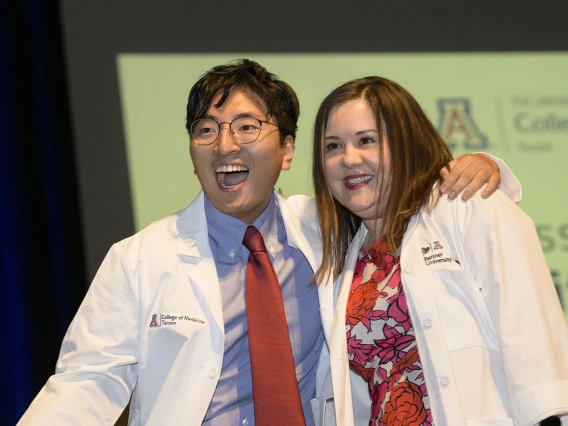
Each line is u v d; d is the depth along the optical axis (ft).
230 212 9.16
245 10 15.97
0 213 14.90
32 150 15.07
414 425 8.16
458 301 8.33
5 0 14.94
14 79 15.01
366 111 8.86
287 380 8.60
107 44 15.39
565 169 16.49
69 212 15.23
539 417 7.47
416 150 8.85
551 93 16.79
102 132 15.23
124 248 9.04
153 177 15.26
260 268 9.07
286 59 16.06
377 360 8.70
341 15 16.33
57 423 8.25
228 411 8.70
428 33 16.61
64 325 15.23
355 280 9.17
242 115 8.99
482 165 8.66
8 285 14.89
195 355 8.63
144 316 8.82
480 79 16.63
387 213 8.77
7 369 14.84
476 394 8.02
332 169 9.02
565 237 16.21
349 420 8.66
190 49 15.69
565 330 7.88
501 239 8.12
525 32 16.94
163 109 15.43
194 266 9.01
